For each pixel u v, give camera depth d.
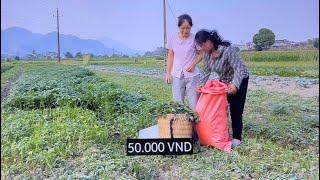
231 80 3.71
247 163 3.08
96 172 2.77
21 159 3.25
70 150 3.32
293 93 7.95
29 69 17.94
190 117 3.54
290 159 3.20
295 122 4.42
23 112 4.99
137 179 2.86
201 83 3.85
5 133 3.89
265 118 4.85
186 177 2.92
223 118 3.54
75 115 4.68
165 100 6.22
